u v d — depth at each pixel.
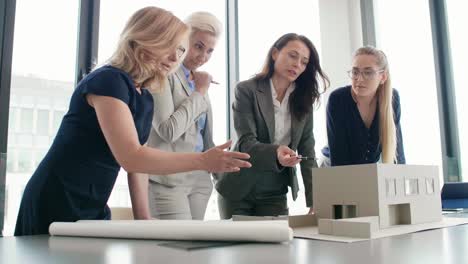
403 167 0.95
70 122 0.95
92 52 2.33
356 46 3.06
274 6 3.20
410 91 2.84
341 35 3.09
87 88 0.89
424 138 2.76
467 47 2.69
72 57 2.33
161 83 1.08
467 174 2.64
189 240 0.68
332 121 1.73
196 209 1.57
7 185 2.04
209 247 0.62
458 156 2.67
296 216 0.94
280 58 1.55
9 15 2.07
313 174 1.01
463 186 1.64
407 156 2.73
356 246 0.63
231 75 3.12
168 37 0.98
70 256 0.55
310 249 0.60
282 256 0.54
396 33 2.99
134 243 0.68
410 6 2.93
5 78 2.04
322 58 3.06
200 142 1.64
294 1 3.23
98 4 2.38
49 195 0.95
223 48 3.14
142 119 1.01
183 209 1.48
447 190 1.63
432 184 1.04
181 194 1.49
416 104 2.80
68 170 0.95
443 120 2.71
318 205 1.00
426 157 2.74
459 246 0.61
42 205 0.96
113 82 0.88
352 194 0.92
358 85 1.62
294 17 3.22
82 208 0.97
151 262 0.50
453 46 2.75
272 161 1.39
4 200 1.99
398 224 0.94
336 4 3.12
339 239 0.70
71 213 0.95
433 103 2.77
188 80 1.63
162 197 1.45
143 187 1.11
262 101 1.55
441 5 2.78
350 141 1.71
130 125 0.87
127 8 2.46
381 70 1.62
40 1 2.23
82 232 0.77
